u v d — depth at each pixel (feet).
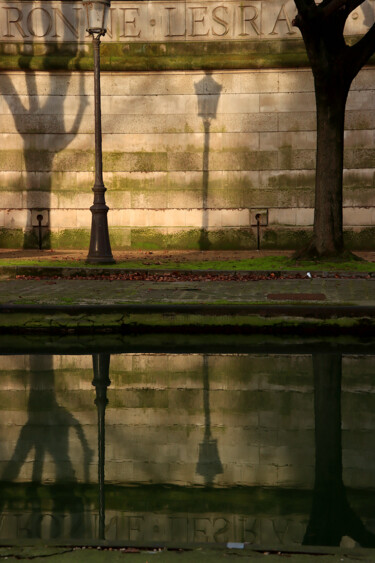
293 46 60.59
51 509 10.34
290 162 61.62
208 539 9.11
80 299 32.01
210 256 55.21
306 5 44.42
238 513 10.18
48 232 62.75
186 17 61.26
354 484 11.60
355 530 9.55
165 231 62.54
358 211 61.00
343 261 46.75
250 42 60.90
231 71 61.41
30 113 62.28
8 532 9.34
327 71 46.06
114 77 62.08
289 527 9.66
